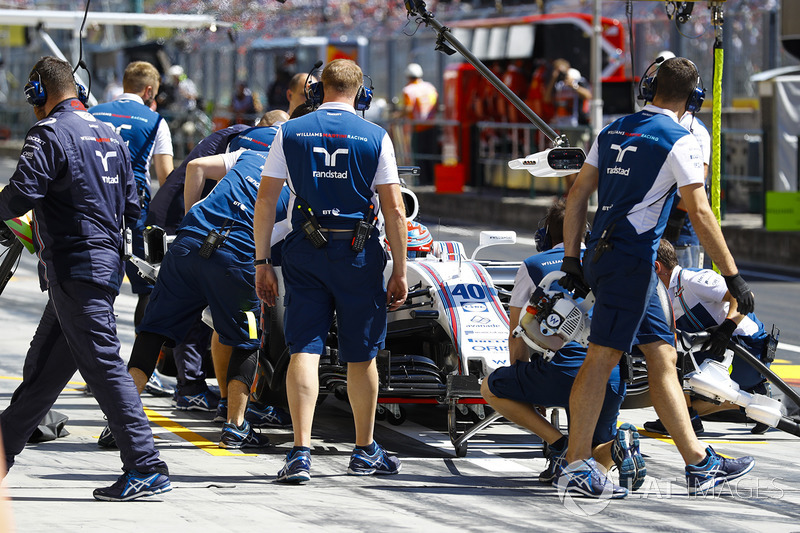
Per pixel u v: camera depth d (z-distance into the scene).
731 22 60.38
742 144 56.06
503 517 16.33
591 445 17.94
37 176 16.42
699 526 15.99
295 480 18.14
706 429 23.64
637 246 17.12
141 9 102.62
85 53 104.50
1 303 38.06
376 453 19.09
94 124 17.39
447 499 17.42
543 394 18.22
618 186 17.34
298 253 18.27
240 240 20.84
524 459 20.48
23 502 16.67
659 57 19.44
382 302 18.55
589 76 69.06
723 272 17.33
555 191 63.12
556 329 17.72
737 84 60.47
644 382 21.06
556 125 61.28
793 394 20.11
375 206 18.55
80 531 15.05
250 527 15.47
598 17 59.34
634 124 17.62
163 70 100.31
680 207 28.70
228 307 20.83
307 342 18.30
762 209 52.47
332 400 25.77
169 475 18.73
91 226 16.95
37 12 39.31
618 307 17.14
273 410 22.95
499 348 20.59
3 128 119.38
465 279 21.81
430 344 22.89
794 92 51.62
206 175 22.45
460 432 22.67
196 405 24.38
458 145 70.56
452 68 74.31
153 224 25.44
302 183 18.19
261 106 90.44
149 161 26.25
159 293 21.05
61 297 16.77
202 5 98.19
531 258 18.98
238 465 19.66
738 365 22.81
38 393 17.81
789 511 16.98
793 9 50.50
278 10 98.62
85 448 20.80
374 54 87.44
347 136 18.27
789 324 36.78
